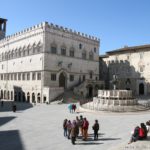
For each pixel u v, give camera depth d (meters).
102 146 19.69
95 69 85.06
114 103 42.31
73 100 63.47
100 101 44.03
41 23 67.88
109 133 24.58
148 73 76.25
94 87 76.12
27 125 30.67
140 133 19.11
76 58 76.88
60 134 24.98
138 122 30.36
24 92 73.31
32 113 42.81
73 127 21.03
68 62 73.75
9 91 81.69
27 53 72.94
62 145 20.47
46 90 64.12
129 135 23.23
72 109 42.31
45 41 66.50
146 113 38.97
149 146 17.16
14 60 79.62
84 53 80.56
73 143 20.56
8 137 23.97
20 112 44.75
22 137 23.86
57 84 69.81
